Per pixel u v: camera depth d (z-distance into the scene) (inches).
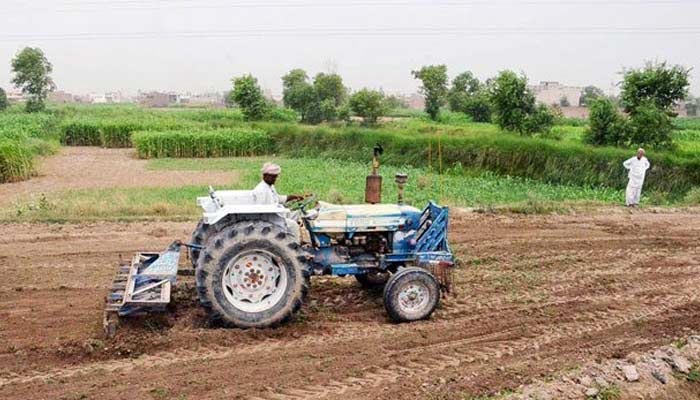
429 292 281.4
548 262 394.9
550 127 1208.8
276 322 265.7
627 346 257.8
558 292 333.4
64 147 1492.4
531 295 327.0
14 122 1749.5
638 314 299.3
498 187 799.7
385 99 2016.5
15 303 299.3
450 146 996.6
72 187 754.2
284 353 243.6
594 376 226.2
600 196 757.3
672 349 251.6
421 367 233.3
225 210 265.3
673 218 565.6
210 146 1277.1
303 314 288.2
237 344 252.2
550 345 258.2
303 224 307.0
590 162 884.6
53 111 2600.9
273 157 1262.3
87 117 1962.4
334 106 2006.6
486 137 999.6
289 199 296.5
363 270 292.0
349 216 291.3
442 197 613.0
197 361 234.7
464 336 266.1
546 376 225.0
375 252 301.6
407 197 649.6
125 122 1551.4
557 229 501.0
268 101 1985.7
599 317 294.2
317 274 292.8
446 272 296.2
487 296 323.9
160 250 406.6
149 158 1231.5
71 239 434.9
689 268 386.3
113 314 264.8
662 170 855.7
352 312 293.9
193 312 282.2
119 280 277.7
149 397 205.8
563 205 614.9
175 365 231.0
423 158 1031.0
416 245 300.8
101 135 1507.1
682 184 845.8
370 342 256.7
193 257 300.7
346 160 1147.3
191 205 555.2
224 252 259.3
